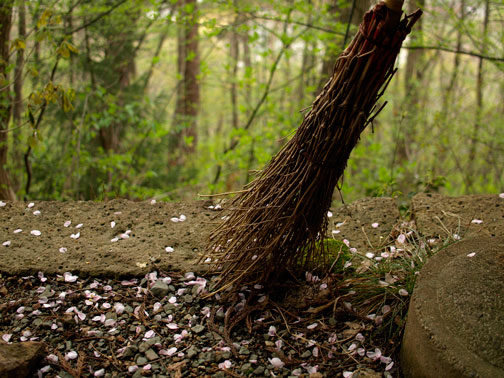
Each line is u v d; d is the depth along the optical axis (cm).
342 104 83
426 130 261
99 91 208
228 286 94
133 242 109
